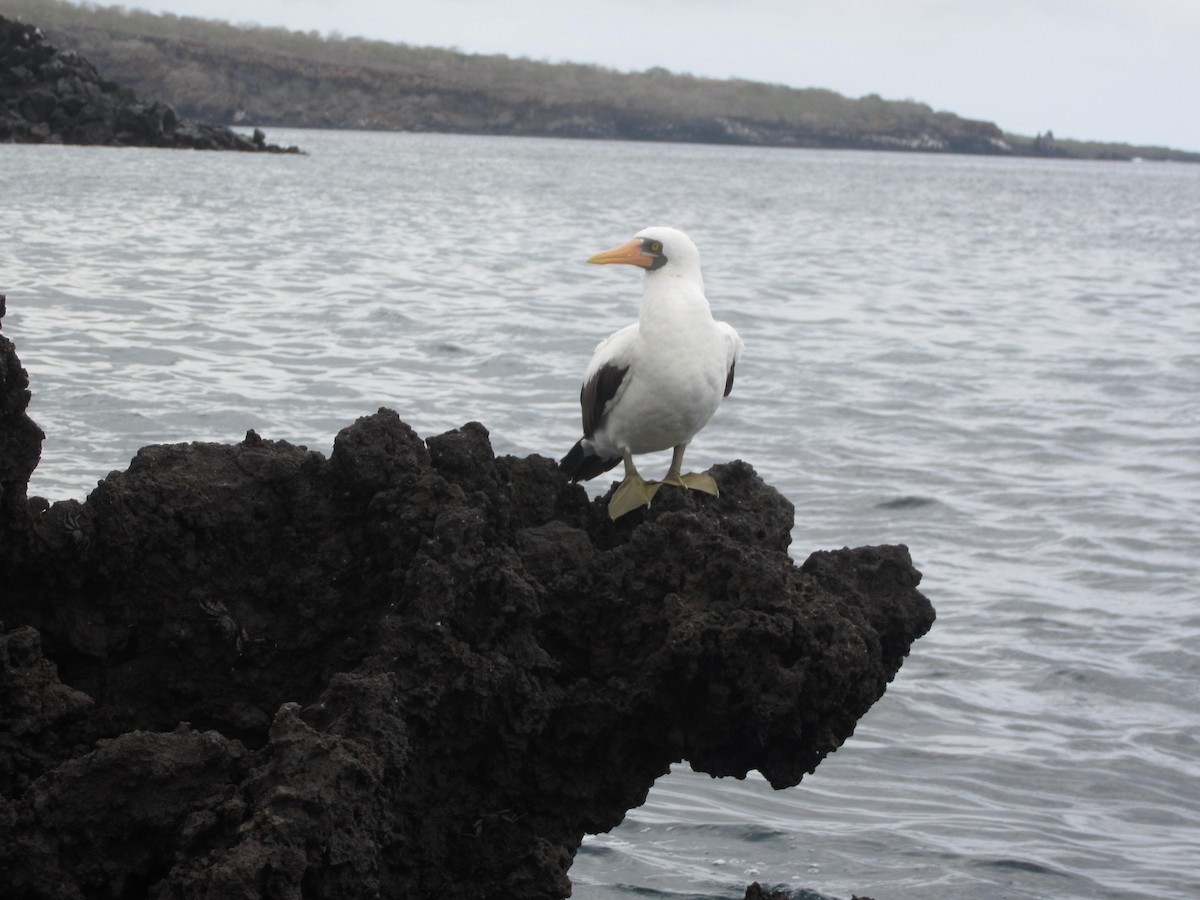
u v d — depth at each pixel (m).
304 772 4.65
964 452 15.49
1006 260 39.19
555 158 111.56
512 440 13.96
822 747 5.74
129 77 174.75
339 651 5.83
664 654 5.59
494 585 5.63
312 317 19.95
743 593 5.74
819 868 7.12
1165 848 7.52
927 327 23.88
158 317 19.09
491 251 31.17
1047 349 22.05
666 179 83.81
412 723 5.31
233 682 5.86
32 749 5.22
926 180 108.44
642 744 5.89
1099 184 122.50
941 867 7.15
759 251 37.53
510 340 18.83
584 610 6.02
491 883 5.56
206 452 6.16
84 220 32.66
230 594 5.92
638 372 7.47
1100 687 9.59
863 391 18.14
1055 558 12.24
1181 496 14.10
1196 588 11.51
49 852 4.70
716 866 7.09
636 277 26.95
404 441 6.10
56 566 5.75
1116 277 35.34
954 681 9.64
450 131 198.50
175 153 70.31
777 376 18.72
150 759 4.82
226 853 4.45
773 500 7.38
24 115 70.19
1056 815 7.84
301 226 34.91
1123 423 17.16
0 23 71.56
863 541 12.59
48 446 12.41
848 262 35.25
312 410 14.45
